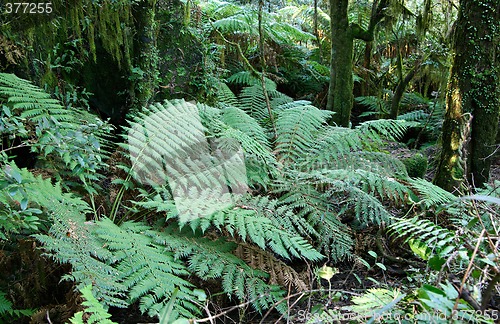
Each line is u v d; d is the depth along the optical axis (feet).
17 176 5.92
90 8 10.37
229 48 20.06
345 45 16.57
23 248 6.81
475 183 11.33
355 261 8.54
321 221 9.03
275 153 11.70
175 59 13.01
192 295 6.72
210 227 8.68
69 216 7.01
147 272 6.54
